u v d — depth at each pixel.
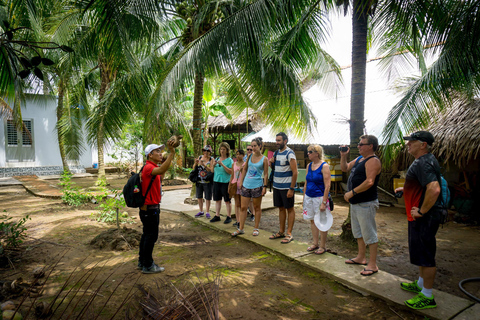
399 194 3.24
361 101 4.98
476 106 6.39
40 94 16.70
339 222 6.54
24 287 3.19
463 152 5.98
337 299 3.10
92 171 18.56
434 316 2.68
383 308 2.92
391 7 4.41
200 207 6.67
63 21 8.03
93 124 9.88
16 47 6.88
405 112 5.16
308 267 3.86
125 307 2.91
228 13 6.62
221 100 13.40
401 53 7.16
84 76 13.23
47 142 17.69
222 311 2.87
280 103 6.45
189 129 13.28
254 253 4.44
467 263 4.21
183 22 10.19
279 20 5.39
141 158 18.14
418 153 2.87
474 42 3.95
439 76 4.71
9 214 7.10
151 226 3.67
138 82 8.18
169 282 3.44
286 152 4.68
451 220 6.66
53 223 6.20
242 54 5.46
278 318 2.76
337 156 10.28
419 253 2.81
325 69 8.59
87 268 3.87
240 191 5.34
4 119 16.34
